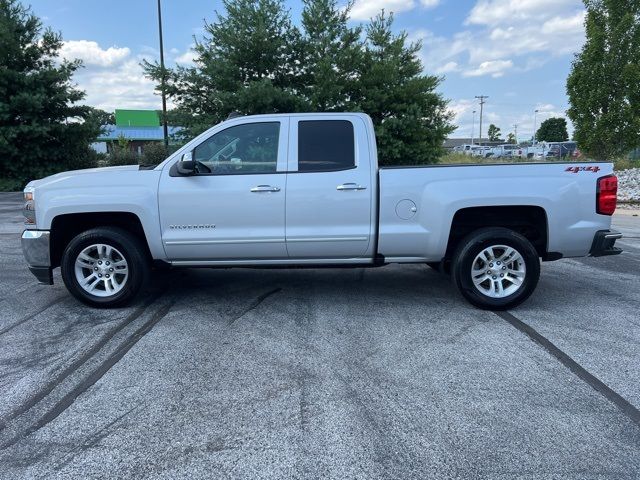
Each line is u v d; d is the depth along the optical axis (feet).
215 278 21.49
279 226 16.63
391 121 51.16
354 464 8.96
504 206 16.49
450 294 18.95
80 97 72.69
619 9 59.93
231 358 13.37
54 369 12.83
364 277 21.54
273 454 9.27
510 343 14.21
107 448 9.52
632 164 75.77
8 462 9.12
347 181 16.46
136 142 206.59
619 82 60.95
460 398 11.19
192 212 16.56
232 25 54.75
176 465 9.00
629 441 9.58
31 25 69.56
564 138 298.35
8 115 65.67
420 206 16.42
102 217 17.34
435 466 8.89
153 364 13.05
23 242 16.97
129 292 17.15
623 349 13.76
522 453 9.24
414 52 56.39
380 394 11.39
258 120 16.90
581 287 19.86
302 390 11.60
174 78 56.39
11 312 17.26
